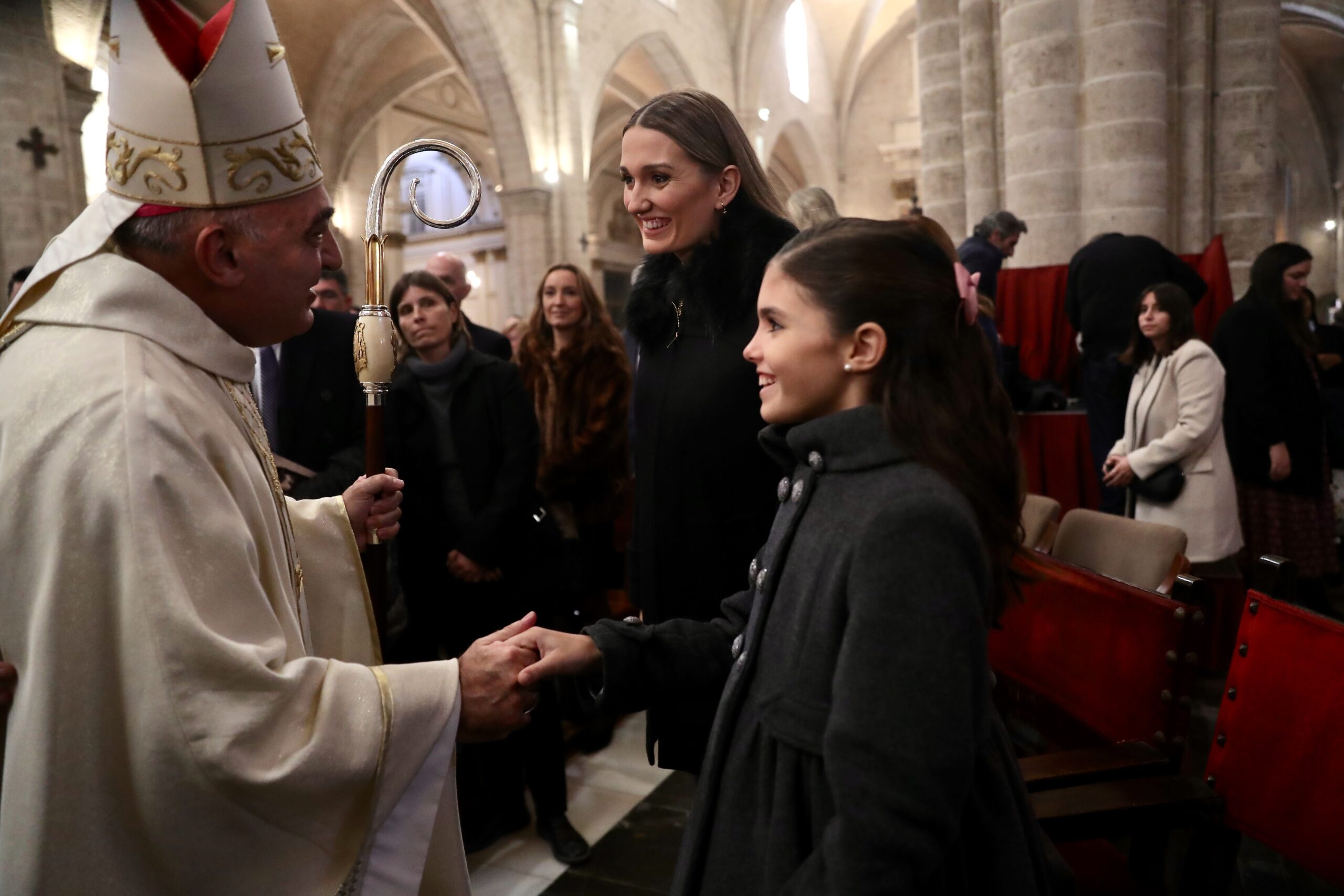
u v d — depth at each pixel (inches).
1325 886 79.6
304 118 41.7
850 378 34.4
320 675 37.5
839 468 33.6
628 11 610.9
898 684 28.0
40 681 33.6
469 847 93.6
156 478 34.5
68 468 34.2
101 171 287.3
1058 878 39.4
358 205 650.8
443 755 39.6
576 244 553.6
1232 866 52.7
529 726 93.3
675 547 57.9
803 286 34.2
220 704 34.2
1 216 201.6
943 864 31.3
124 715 34.1
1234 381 142.9
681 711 56.2
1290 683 48.9
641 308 59.7
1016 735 77.1
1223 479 123.4
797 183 924.6
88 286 38.2
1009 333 204.5
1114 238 161.5
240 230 39.5
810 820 32.1
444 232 673.6
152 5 37.5
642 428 60.6
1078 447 171.2
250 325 42.7
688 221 55.6
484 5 495.2
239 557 36.4
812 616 32.6
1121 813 50.5
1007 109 208.2
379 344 53.8
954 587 28.6
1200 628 56.4
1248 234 223.6
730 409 55.3
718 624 44.8
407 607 96.0
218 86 37.6
